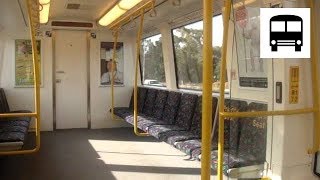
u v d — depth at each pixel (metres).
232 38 2.58
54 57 7.54
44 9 4.71
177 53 6.12
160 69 6.84
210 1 1.89
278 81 2.42
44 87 7.43
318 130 2.43
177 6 4.59
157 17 5.58
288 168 2.43
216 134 3.08
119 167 4.68
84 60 7.74
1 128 5.12
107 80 7.89
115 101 7.96
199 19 5.15
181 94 5.56
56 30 7.52
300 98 2.43
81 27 7.44
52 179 4.18
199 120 4.80
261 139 2.56
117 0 4.86
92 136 6.90
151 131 5.04
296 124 2.44
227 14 2.10
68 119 7.70
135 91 4.65
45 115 7.46
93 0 5.34
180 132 4.77
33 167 4.71
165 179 4.15
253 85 2.54
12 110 7.17
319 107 2.42
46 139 6.58
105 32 7.79
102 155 5.36
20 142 4.30
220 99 2.18
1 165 4.79
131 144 6.16
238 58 2.57
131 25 6.46
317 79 2.41
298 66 2.41
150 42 7.27
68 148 5.83
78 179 4.18
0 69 6.94
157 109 6.39
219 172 2.22
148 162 4.93
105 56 7.85
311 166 2.47
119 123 7.99
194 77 5.61
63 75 7.62
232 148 2.65
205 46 1.91
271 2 2.44
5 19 4.84
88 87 7.79
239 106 2.56
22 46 7.18
